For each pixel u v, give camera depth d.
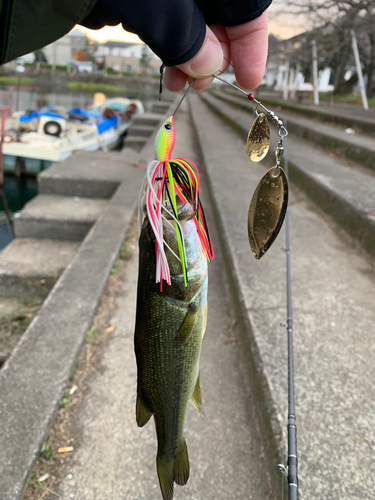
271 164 6.25
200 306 1.00
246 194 4.98
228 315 3.04
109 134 12.88
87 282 3.19
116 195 5.27
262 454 1.93
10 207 9.04
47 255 4.73
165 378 1.05
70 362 2.33
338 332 2.45
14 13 0.68
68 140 10.41
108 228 4.21
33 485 1.76
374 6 7.20
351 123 7.10
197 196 0.94
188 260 0.92
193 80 1.08
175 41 0.82
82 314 2.78
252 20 0.96
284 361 2.19
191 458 1.91
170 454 1.19
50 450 1.91
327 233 3.90
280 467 1.38
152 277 0.93
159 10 0.76
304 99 14.79
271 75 23.88
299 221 4.16
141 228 0.94
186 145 9.09
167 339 1.00
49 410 1.99
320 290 2.91
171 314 0.97
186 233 0.91
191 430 2.06
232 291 3.19
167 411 1.11
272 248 3.55
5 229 7.79
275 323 2.51
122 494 1.75
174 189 0.87
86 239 3.94
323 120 8.36
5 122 10.62
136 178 6.22
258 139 1.05
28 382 2.16
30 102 22.19
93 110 16.03
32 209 5.38
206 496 1.75
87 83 37.78
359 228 3.62
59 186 6.04
